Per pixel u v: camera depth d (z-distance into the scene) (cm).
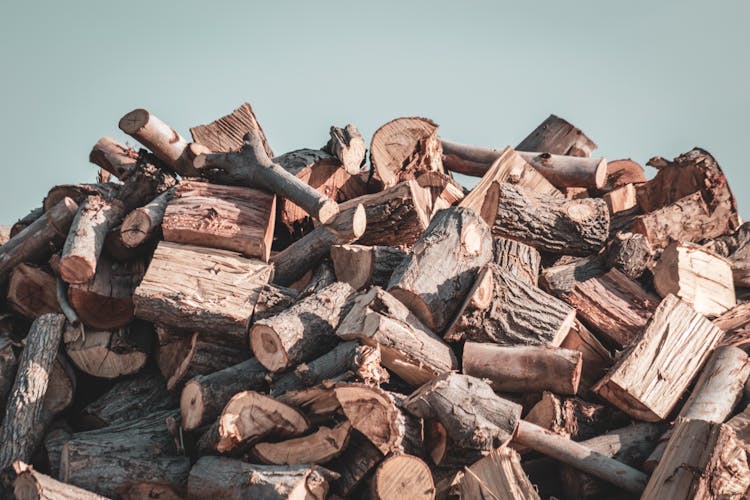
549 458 416
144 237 442
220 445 391
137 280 449
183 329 428
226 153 464
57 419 432
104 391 446
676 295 457
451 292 427
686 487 383
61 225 458
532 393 421
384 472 383
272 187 457
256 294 430
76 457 398
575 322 438
